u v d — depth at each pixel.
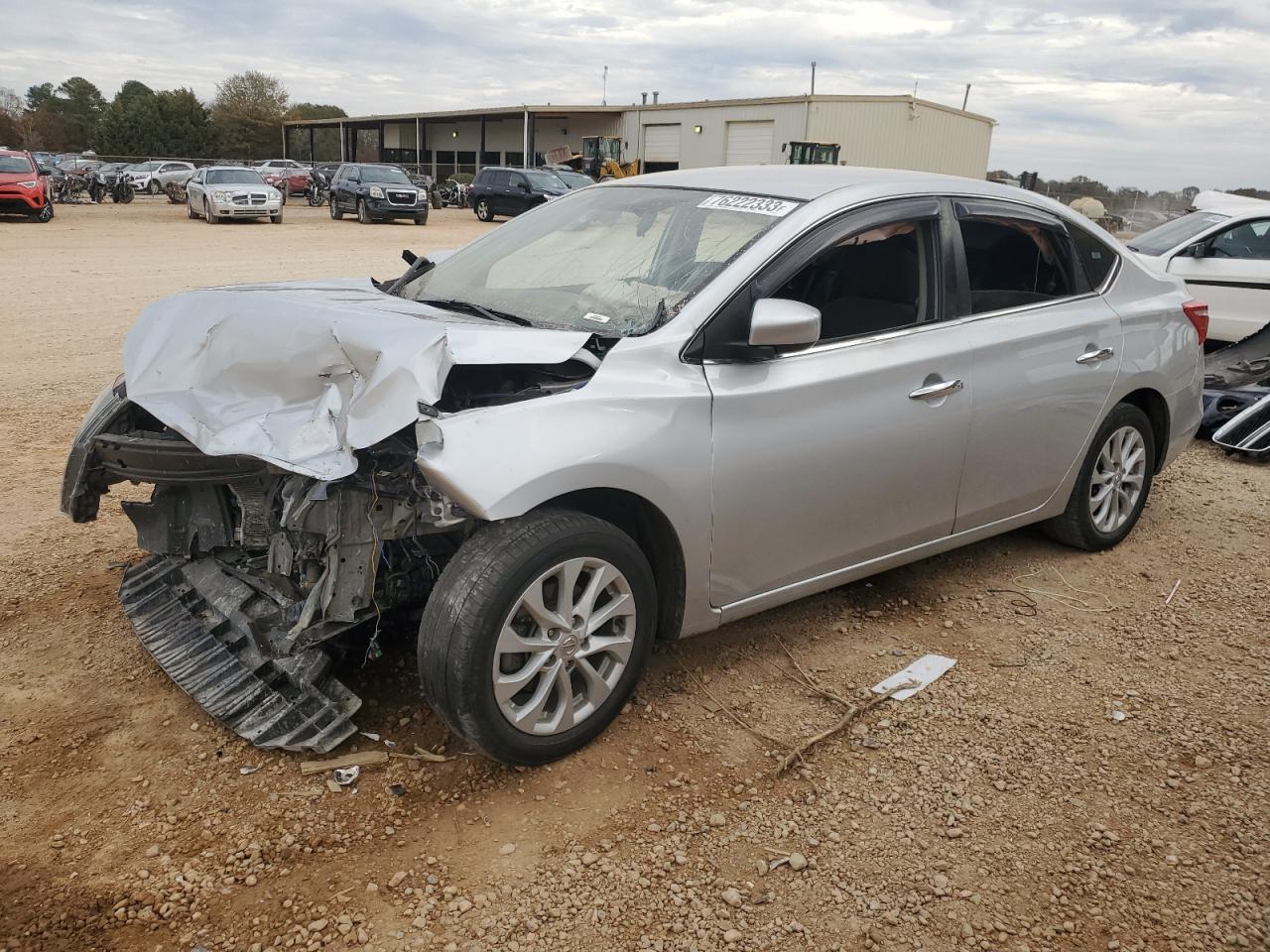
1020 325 4.02
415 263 4.34
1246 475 6.32
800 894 2.52
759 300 3.06
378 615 3.02
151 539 3.60
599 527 2.89
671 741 3.16
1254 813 2.90
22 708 3.22
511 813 2.79
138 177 44.09
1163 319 4.71
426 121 64.12
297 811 2.77
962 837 2.76
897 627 4.02
